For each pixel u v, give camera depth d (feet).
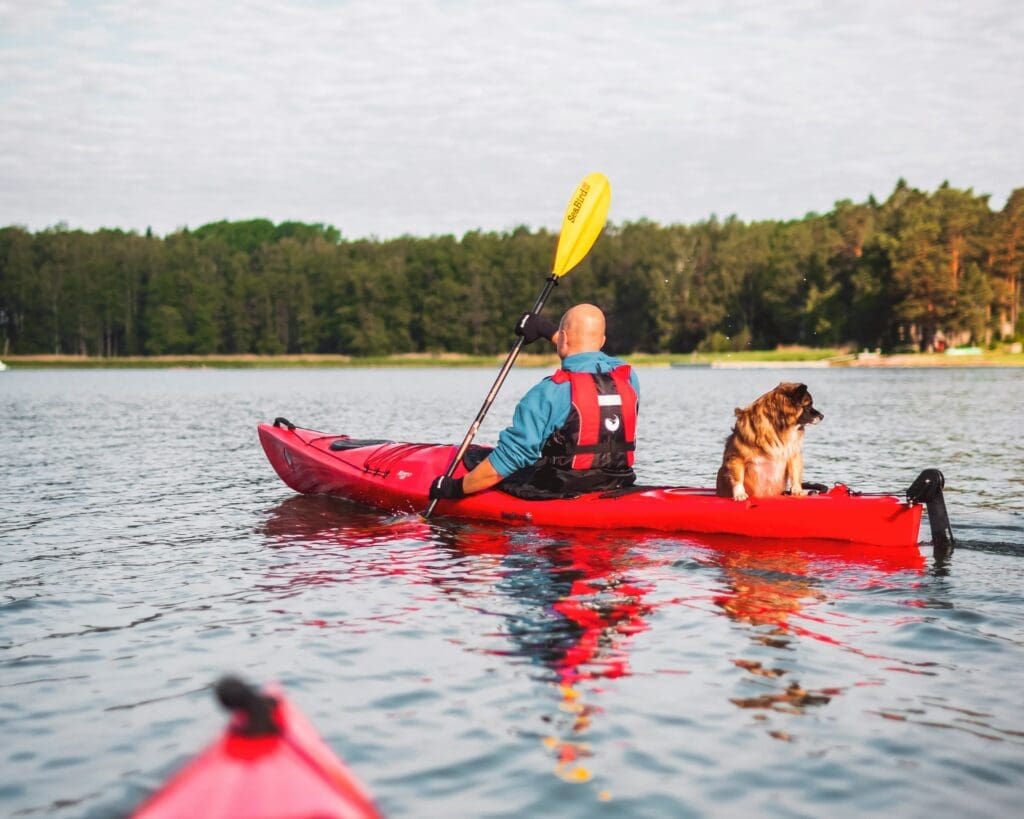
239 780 3.33
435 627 13.34
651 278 301.84
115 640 12.91
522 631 13.14
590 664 11.80
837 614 13.93
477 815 8.06
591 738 9.62
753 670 11.57
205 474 30.78
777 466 19.07
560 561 17.31
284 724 3.63
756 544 18.44
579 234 23.16
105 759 9.21
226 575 16.62
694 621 13.57
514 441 19.44
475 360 321.93
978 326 238.68
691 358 271.90
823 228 305.53
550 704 10.52
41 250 360.48
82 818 8.01
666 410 64.75
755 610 14.11
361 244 372.99
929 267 233.35
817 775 8.83
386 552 18.35
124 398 91.86
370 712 10.30
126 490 27.20
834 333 266.98
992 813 8.13
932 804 8.29
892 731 9.79
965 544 18.57
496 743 9.50
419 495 22.15
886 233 258.16
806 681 11.22
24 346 350.02
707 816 8.08
